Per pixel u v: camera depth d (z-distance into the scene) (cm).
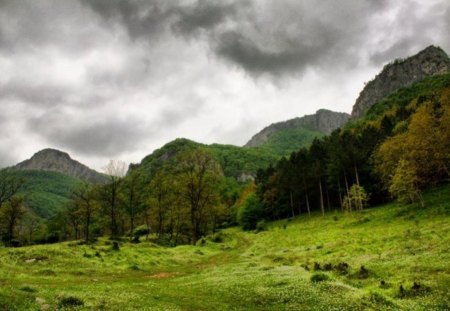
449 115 7531
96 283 3266
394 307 1822
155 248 6662
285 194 13525
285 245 6525
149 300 2280
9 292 1992
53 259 4422
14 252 4650
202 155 9819
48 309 1819
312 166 12081
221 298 2414
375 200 10612
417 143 7375
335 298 2052
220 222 16412
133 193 9806
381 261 3228
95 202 9500
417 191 7156
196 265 5303
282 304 2117
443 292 2003
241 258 5625
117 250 5681
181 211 10075
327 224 8638
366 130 12588
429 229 4500
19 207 10744
